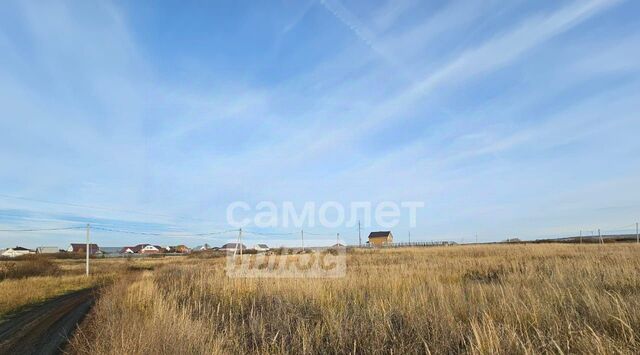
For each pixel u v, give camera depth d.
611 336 6.99
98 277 40.16
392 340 8.22
